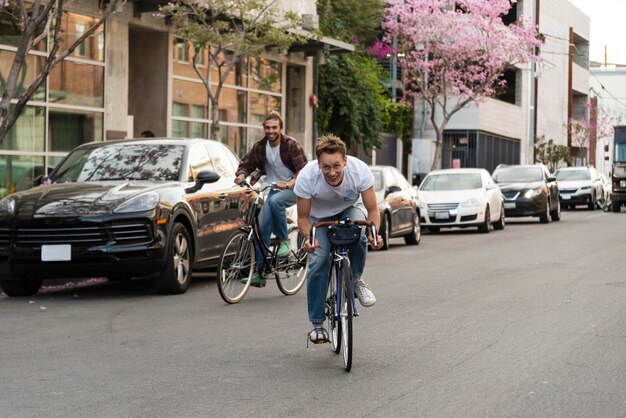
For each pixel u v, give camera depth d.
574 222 33.66
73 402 7.07
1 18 20.42
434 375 7.89
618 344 9.23
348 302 8.08
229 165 15.48
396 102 48.03
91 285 15.05
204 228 14.14
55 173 14.34
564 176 46.06
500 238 25.48
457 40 41.44
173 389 7.49
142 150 14.50
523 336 9.70
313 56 33.16
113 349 9.25
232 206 15.02
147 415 6.67
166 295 13.46
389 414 6.62
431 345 9.25
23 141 21.27
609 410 6.69
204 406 6.92
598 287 13.82
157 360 8.69
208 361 8.62
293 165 12.84
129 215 12.75
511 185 32.78
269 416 6.61
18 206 12.91
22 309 12.17
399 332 10.02
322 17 40.00
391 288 13.98
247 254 12.64
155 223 12.90
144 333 10.20
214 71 28.69
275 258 12.95
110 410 6.82
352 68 38.44
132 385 7.64
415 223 23.67
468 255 19.94
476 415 6.56
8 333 10.27
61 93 22.22
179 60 26.84
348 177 8.40
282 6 31.81
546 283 14.41
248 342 9.59
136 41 26.17
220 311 11.82
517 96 66.62
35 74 21.31
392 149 48.03
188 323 10.87
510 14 66.38
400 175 24.03
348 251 8.47
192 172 14.27
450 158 56.12
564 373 7.91
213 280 15.59
